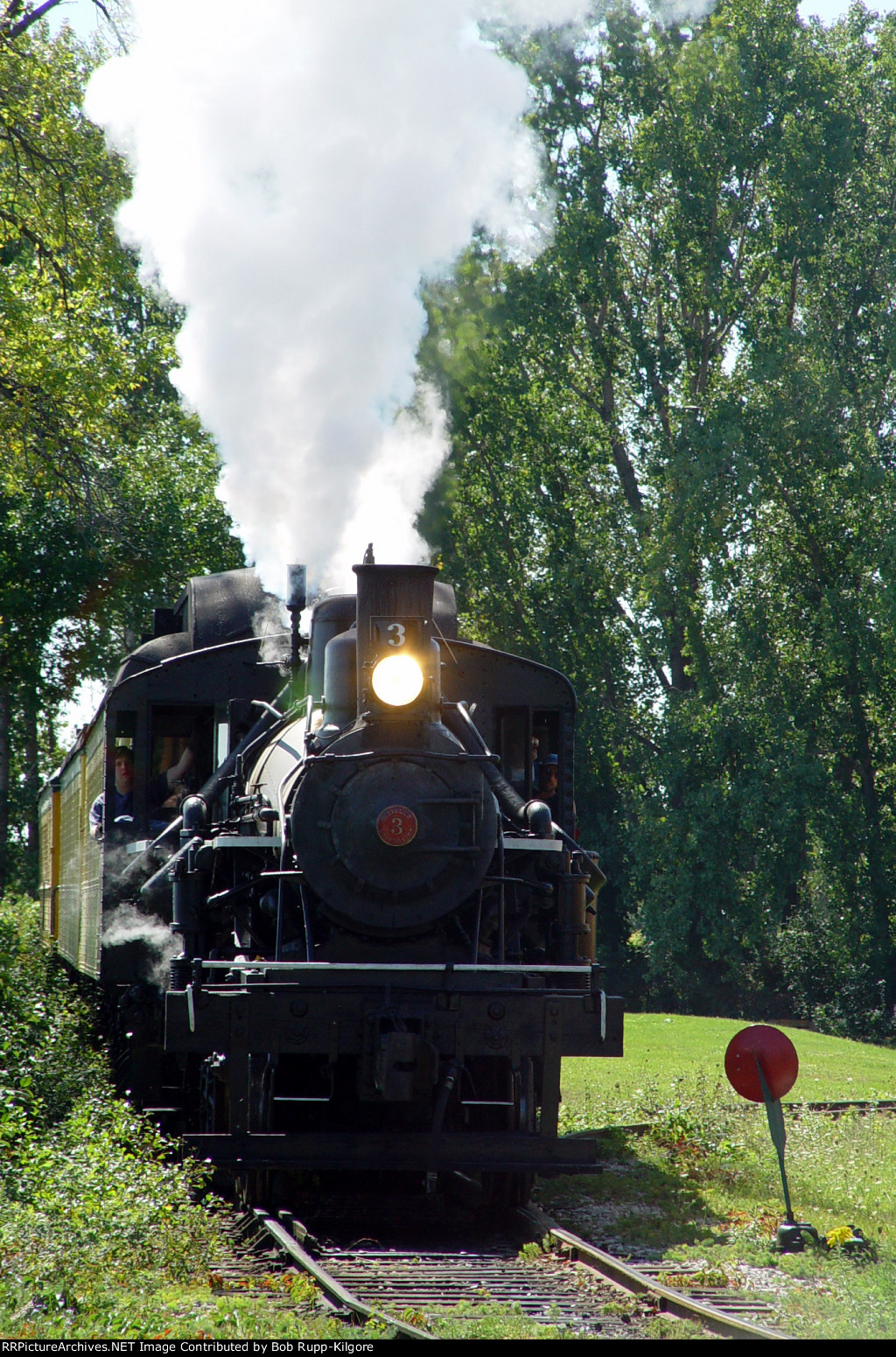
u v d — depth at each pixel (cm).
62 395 8075
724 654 12331
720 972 12769
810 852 12638
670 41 12175
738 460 11012
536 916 3381
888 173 11588
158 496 10662
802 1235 2759
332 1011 2825
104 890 3819
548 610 12756
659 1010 13088
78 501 9012
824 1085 5669
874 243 11519
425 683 3014
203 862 3081
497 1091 3203
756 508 11700
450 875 2933
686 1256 2642
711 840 11238
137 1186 2616
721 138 11600
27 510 10081
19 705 13050
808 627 12006
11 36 7631
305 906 2917
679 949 11562
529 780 3641
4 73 7412
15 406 8069
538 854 3294
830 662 11556
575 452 12938
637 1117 4362
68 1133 3086
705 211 11781
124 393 9844
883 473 11094
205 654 3862
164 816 3944
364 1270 2434
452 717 3278
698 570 12412
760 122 11538
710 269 11988
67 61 7788
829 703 12050
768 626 11988
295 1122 3098
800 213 11375
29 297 8019
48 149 7694
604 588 12650
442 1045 2839
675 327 12625
